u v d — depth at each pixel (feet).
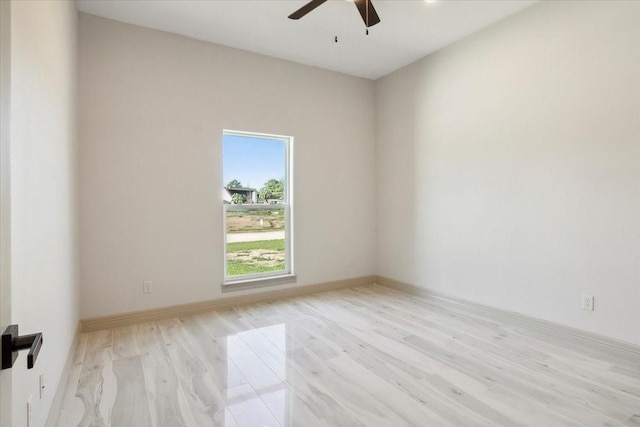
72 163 8.93
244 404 6.68
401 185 15.11
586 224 9.26
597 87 9.01
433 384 7.38
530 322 10.48
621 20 8.57
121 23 11.02
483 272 11.85
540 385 7.31
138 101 11.26
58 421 6.14
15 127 3.91
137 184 11.24
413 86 14.40
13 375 3.67
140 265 11.30
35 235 4.80
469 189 12.29
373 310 12.49
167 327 10.85
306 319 11.53
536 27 10.27
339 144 15.46
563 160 9.71
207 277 12.46
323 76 14.97
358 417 6.26
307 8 8.61
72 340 8.48
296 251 14.46
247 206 13.64
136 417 6.27
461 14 10.85
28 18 4.58
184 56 12.00
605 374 7.77
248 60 13.21
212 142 12.51
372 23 9.48
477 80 11.94
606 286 8.88
